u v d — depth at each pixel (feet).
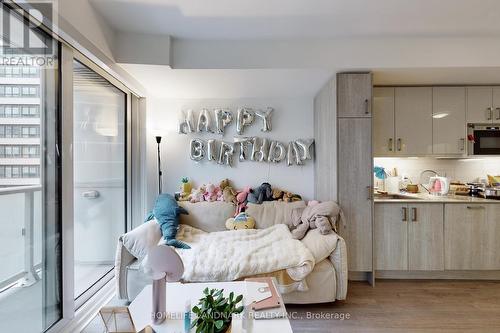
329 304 7.59
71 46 6.03
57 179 5.84
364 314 7.09
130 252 7.53
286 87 9.85
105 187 8.84
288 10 6.61
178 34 7.78
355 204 8.50
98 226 8.53
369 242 8.54
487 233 8.90
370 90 8.39
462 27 7.45
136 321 4.22
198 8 6.54
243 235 8.75
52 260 5.76
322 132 9.84
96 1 6.25
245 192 10.41
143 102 10.25
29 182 5.20
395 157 10.29
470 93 9.73
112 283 8.22
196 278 6.86
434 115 9.74
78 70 7.20
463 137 9.71
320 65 8.05
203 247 7.82
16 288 4.99
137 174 10.27
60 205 5.87
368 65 8.03
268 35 7.83
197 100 11.16
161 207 9.18
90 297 7.27
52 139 5.72
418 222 8.94
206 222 9.72
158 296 4.21
